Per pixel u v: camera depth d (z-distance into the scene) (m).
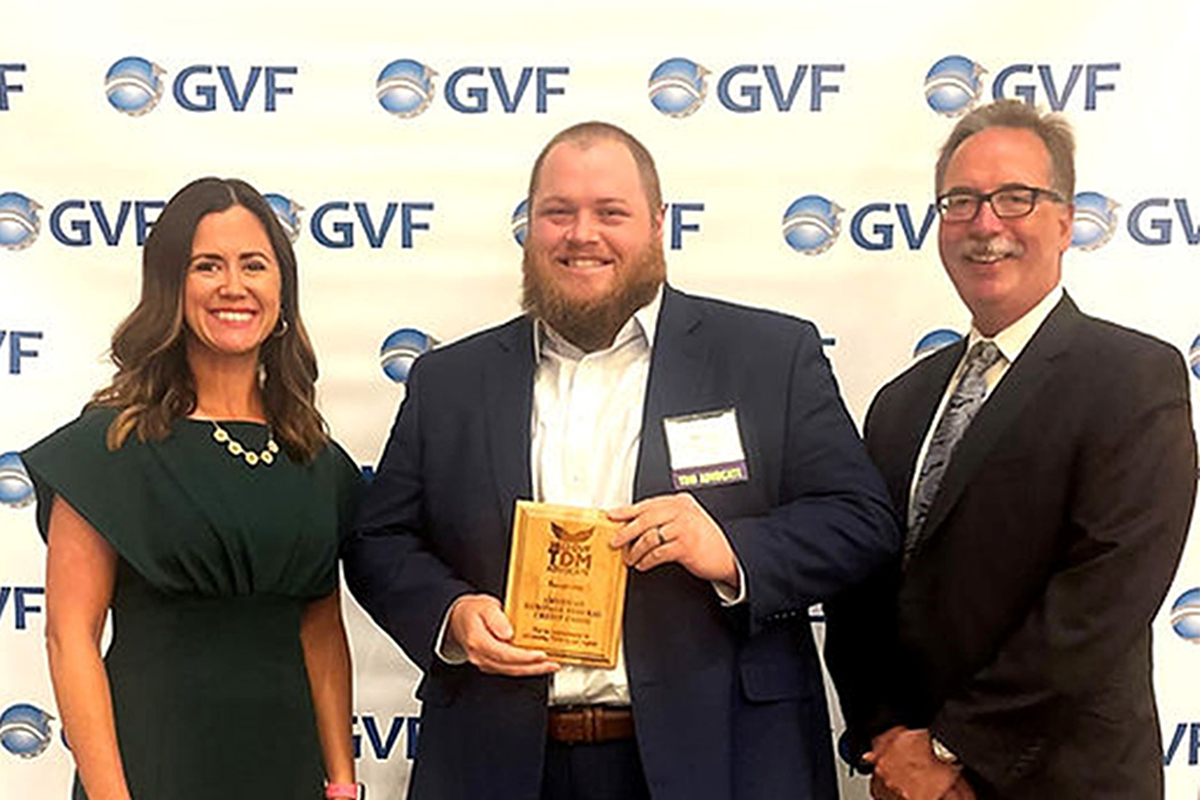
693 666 1.43
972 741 1.41
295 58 2.01
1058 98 1.97
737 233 2.02
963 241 1.52
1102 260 1.99
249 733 1.46
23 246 2.04
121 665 1.45
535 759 1.44
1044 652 1.36
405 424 1.61
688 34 1.98
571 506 1.42
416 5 1.99
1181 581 2.02
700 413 1.48
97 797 1.40
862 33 1.97
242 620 1.48
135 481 1.44
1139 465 1.37
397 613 1.48
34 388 2.07
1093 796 1.35
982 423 1.48
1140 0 1.94
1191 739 2.04
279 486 1.52
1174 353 1.43
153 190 2.03
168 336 1.47
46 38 2.00
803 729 1.47
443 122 2.01
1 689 2.12
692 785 1.40
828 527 1.43
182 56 2.01
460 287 2.05
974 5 1.96
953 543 1.48
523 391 1.53
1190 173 1.96
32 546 2.09
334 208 2.04
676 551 1.35
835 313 2.04
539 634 1.39
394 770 2.14
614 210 1.48
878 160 2.00
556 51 1.99
